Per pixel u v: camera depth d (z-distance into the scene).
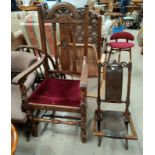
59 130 1.79
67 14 1.65
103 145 1.60
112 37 2.93
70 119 1.88
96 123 1.66
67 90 1.63
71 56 2.01
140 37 4.16
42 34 1.76
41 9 1.67
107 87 1.53
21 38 3.51
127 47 2.78
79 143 1.62
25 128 1.70
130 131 1.72
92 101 2.21
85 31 1.67
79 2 5.66
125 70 2.98
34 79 1.78
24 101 1.50
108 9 7.01
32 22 3.46
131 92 2.37
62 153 1.53
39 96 1.55
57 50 1.87
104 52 3.00
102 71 1.98
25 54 1.88
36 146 1.61
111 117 1.69
